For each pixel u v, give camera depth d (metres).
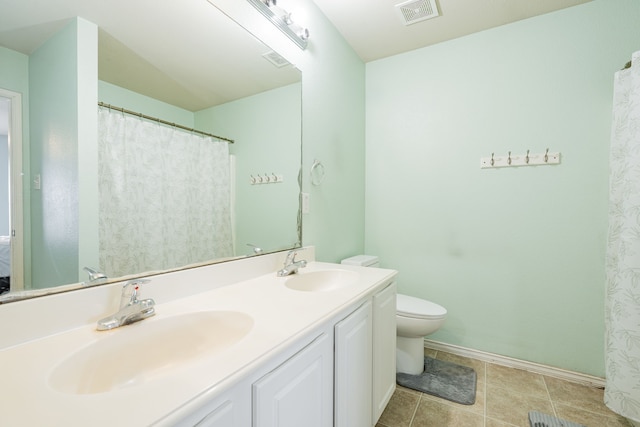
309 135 1.83
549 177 1.92
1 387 0.53
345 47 2.23
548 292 1.93
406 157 2.40
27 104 0.75
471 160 2.15
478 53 2.12
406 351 1.91
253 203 1.47
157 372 0.81
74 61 0.84
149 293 0.96
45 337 0.73
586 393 1.72
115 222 0.94
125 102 0.97
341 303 1.02
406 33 2.14
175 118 1.13
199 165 1.23
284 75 1.63
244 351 0.66
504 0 1.79
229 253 1.35
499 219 2.07
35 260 0.76
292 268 1.46
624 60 1.72
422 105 2.33
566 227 1.87
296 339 0.74
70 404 0.48
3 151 0.71
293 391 0.77
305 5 1.75
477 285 2.14
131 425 0.43
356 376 1.14
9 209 0.72
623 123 1.52
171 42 1.11
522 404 1.61
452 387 1.76
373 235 2.55
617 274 1.44
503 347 2.06
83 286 0.84
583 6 1.81
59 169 0.81
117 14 0.94
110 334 0.75
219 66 1.29
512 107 2.02
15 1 0.72
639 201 1.35
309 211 1.85
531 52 1.96
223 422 0.57
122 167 0.97
